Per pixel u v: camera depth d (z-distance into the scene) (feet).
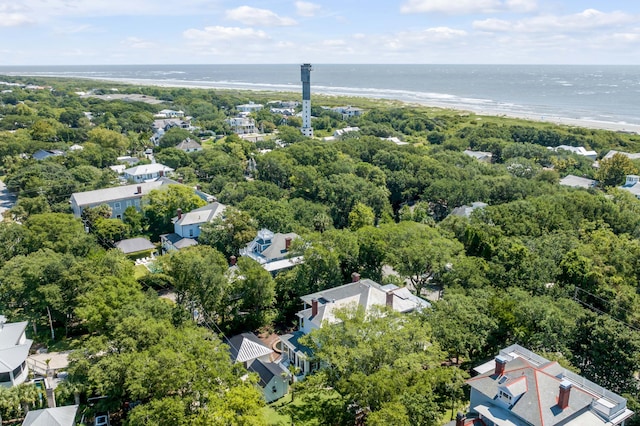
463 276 226.17
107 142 572.10
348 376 150.00
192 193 355.15
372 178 423.23
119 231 318.65
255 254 277.03
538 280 225.76
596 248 261.85
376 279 250.98
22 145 516.73
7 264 222.48
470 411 148.87
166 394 143.54
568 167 512.22
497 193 391.65
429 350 159.33
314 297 212.64
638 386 167.53
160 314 187.42
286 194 394.73
